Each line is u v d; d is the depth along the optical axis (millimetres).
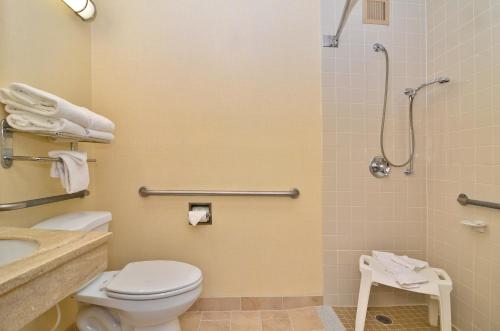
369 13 1498
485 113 1167
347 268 1518
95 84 1437
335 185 1505
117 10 1439
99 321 1108
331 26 1490
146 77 1454
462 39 1281
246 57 1475
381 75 1501
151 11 1450
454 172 1336
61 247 647
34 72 1051
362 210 1512
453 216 1343
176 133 1469
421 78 1519
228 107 1477
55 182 1168
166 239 1484
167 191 1462
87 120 1035
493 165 1132
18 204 889
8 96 871
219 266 1497
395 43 1506
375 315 1442
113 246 1468
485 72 1166
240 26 1470
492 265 1140
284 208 1504
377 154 1509
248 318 1421
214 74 1470
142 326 1064
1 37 905
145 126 1460
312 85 1493
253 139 1485
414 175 1521
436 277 1213
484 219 1175
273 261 1508
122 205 1466
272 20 1478
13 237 737
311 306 1516
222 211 1490
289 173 1498
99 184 1456
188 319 1410
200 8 1463
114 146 1455
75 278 655
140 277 1105
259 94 1481
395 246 1517
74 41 1292
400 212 1517
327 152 1499
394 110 1512
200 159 1478
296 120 1492
